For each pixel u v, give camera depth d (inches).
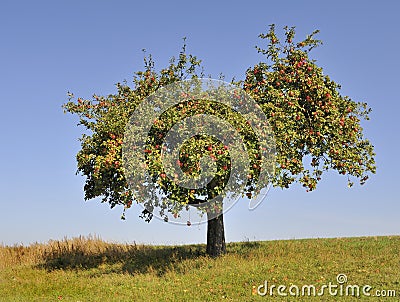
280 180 661.9
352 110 754.8
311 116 723.4
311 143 718.5
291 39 752.3
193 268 687.1
